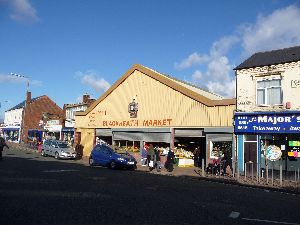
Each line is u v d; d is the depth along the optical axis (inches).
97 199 424.5
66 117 1768.0
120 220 319.0
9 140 2773.1
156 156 906.7
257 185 648.4
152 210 371.9
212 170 843.4
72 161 1135.6
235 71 901.2
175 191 530.0
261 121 828.6
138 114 1162.0
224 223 327.3
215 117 938.1
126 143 1205.1
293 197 529.3
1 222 295.1
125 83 1225.4
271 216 370.3
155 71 1208.8
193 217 346.3
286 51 878.4
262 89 850.8
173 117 1050.1
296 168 770.2
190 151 1072.8
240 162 865.5
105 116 1295.5
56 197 425.1
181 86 1035.3
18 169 740.7
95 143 1334.9
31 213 333.7
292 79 792.9
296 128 768.9
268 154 692.7
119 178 679.1
